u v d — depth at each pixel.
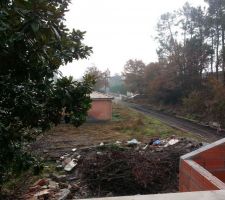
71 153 15.05
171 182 10.66
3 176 6.34
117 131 23.17
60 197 9.19
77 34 6.03
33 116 5.28
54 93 5.21
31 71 4.71
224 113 28.05
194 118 33.00
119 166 11.38
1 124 5.11
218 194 2.04
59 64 5.11
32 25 3.83
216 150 4.25
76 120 5.64
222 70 38.38
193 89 41.59
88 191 10.26
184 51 43.75
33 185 9.72
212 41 42.19
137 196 1.97
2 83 4.92
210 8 41.59
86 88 5.50
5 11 3.93
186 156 4.21
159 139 17.30
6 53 4.24
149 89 51.75
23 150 6.10
